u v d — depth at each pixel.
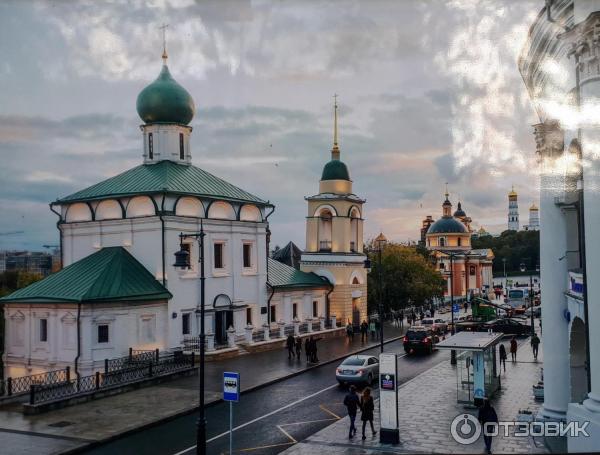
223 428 22.64
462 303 84.56
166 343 38.59
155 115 45.84
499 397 26.64
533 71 15.37
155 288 38.38
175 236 39.94
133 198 40.53
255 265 47.25
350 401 20.78
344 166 58.81
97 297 34.50
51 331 35.03
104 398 27.22
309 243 58.56
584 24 13.75
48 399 25.38
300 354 41.25
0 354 41.88
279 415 24.58
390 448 19.16
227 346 40.78
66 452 19.50
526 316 70.62
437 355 41.78
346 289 56.75
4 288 44.97
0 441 20.69
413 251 69.75
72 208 43.22
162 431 22.42
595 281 14.10
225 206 44.47
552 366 19.28
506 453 17.52
